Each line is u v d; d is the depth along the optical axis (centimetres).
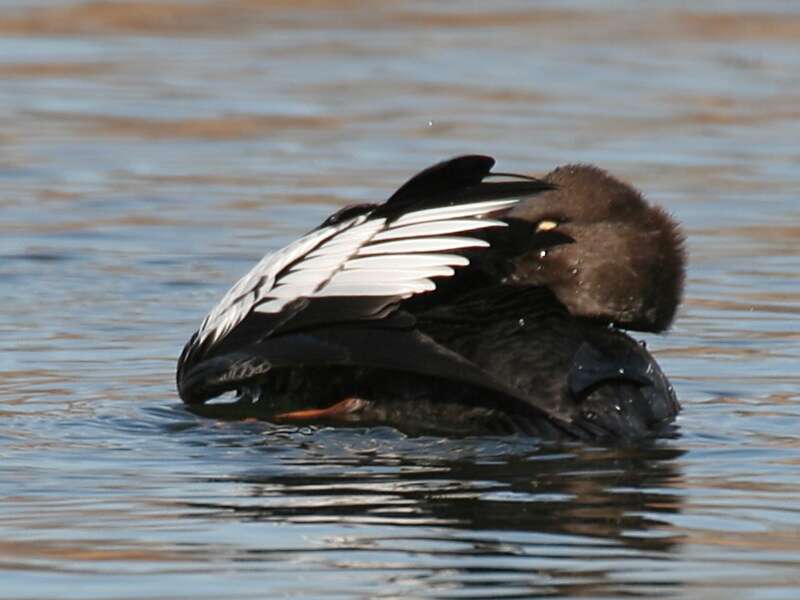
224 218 1889
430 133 2350
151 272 1655
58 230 1823
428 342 1037
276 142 2308
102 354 1338
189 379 1128
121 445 1048
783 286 1598
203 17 3294
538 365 1068
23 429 1089
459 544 848
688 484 958
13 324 1441
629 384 1090
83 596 782
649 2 3528
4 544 854
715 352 1351
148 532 870
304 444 1048
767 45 3077
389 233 1063
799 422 1120
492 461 1004
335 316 1055
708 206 1952
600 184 1122
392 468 988
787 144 2308
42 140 2294
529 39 3117
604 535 862
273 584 793
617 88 2695
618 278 1091
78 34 3081
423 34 3152
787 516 898
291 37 3106
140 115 2464
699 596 777
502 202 1048
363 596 775
